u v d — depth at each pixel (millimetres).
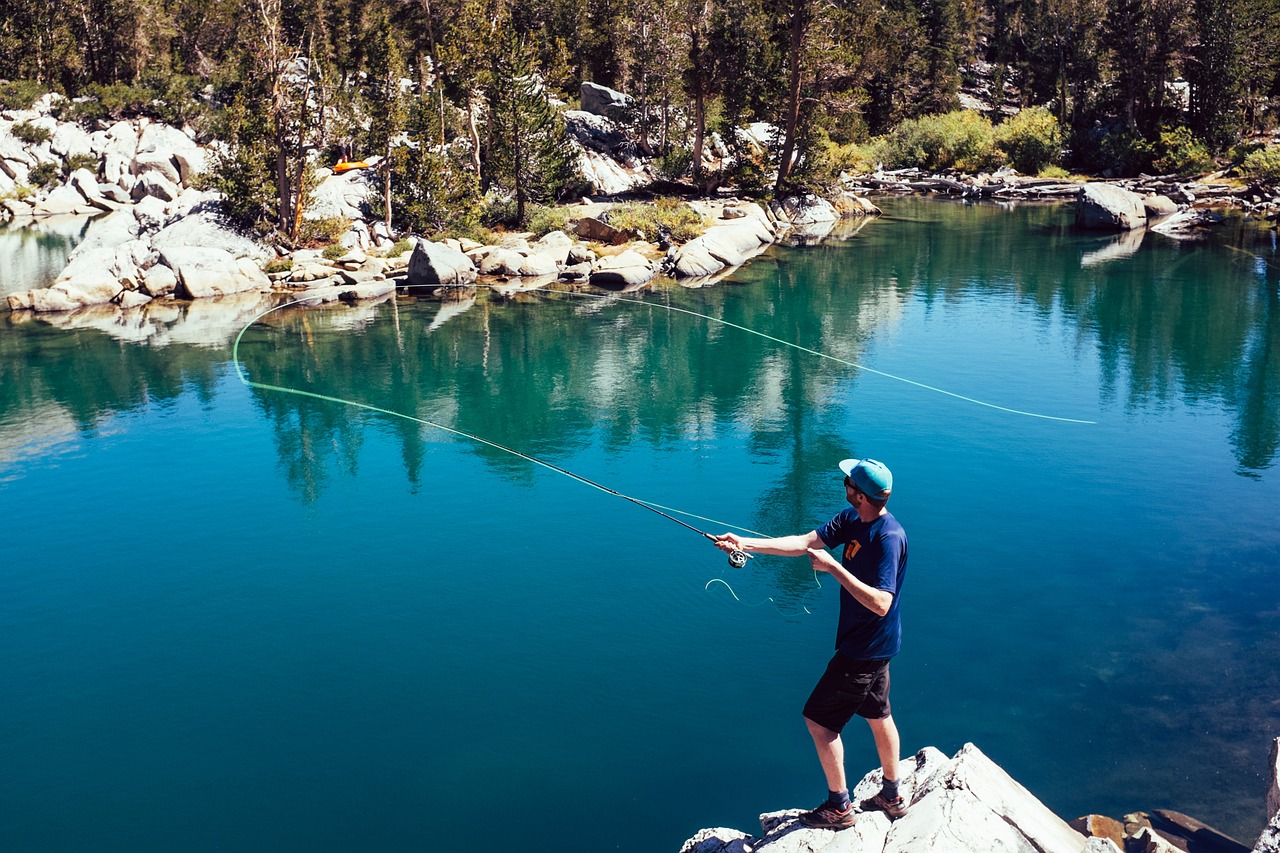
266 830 8773
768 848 5668
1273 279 34906
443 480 18000
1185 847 7906
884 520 5160
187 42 93375
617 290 37375
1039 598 12828
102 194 70000
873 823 5637
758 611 12727
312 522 16141
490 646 11961
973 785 5535
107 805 9195
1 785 9547
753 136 67750
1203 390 22219
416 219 45188
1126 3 71625
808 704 5445
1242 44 67125
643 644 11930
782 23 54938
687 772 9430
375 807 9055
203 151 70062
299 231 43375
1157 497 16141
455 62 49719
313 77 44656
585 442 19953
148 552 15102
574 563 14297
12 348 28719
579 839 8555
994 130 78625
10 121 76625
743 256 44219
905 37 89938
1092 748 9570
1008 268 39281
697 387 23875
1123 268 38250
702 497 16781
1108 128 76250
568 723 10289
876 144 81812
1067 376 23812
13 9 86562
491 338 29484
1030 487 16750
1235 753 9406
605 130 62875
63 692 11234
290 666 11648
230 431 21156
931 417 20891
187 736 10305
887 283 37094
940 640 11805
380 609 13039
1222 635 11734
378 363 26703
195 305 35375
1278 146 63094
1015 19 117375
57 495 17594
